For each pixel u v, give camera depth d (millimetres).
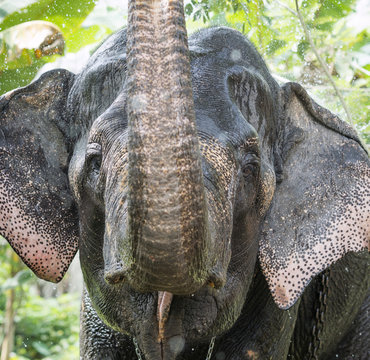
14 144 3344
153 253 2154
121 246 2359
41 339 11648
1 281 10289
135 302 2910
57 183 3330
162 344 2871
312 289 3934
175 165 2098
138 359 3430
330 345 4078
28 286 11758
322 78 5270
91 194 3004
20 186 3340
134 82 2117
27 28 4230
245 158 2855
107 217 2564
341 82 5344
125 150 2631
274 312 3459
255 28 4898
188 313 2867
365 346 4074
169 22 2123
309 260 3281
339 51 5359
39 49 4332
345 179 3373
